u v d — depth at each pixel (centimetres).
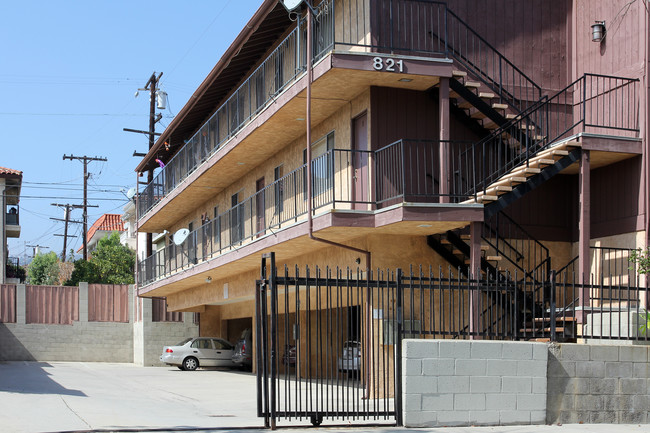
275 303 1166
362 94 1923
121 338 4222
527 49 2066
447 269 1878
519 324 1798
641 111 1798
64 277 6669
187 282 3200
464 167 1948
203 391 2102
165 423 1241
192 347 3372
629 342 1444
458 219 1664
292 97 1961
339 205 2003
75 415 1311
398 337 1205
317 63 1819
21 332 4050
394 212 1675
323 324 2608
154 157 3941
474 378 1213
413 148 1905
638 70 1820
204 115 3195
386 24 1912
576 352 1277
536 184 1734
